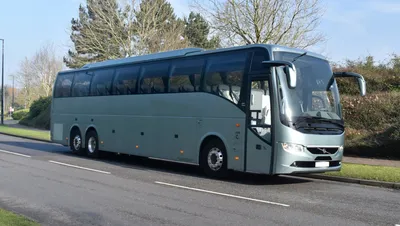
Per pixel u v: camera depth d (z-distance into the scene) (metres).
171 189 10.61
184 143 13.46
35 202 8.97
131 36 36.25
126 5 36.41
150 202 9.02
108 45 36.38
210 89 12.69
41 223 7.34
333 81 12.27
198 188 10.81
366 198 9.90
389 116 18.70
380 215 8.14
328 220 7.64
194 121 13.12
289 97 11.05
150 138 14.84
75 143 19.20
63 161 16.44
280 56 11.31
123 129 16.20
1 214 7.39
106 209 8.37
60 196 9.59
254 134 11.35
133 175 13.02
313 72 11.79
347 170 13.24
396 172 12.84
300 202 9.23
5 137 30.84
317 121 11.28
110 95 17.05
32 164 15.27
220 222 7.40
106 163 16.23
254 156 11.34
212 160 12.55
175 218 7.68
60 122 20.36
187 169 14.88
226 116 12.12
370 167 13.91
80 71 19.34
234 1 22.84
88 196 9.61
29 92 82.81
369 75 21.80
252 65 11.59
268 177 13.20
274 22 22.75
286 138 10.78
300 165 10.93
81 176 12.58
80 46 37.81
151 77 15.03
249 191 10.52
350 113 19.62
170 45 36.34
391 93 19.69
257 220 7.56
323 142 11.26
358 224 7.40
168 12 43.72
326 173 13.09
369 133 17.98
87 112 18.44
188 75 13.53
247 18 22.83
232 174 13.55
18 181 11.53
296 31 22.95
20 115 66.81
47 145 24.41
